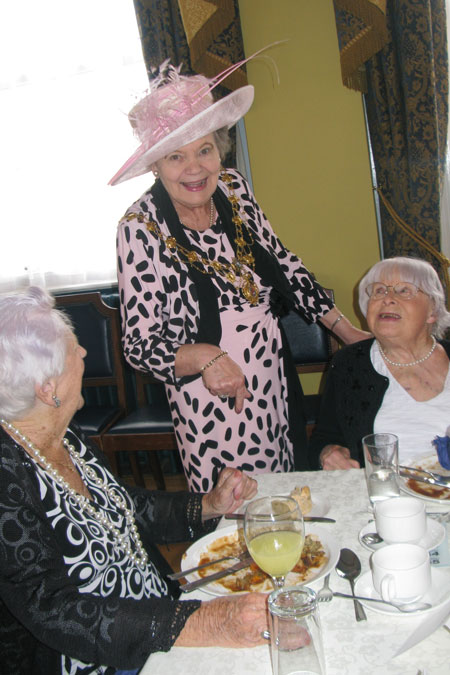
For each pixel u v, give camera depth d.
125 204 3.72
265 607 0.97
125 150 3.67
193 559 1.24
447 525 1.21
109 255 3.78
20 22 3.60
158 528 1.45
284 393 2.08
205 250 1.95
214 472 1.98
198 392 1.92
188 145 1.77
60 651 1.06
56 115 3.68
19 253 3.84
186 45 3.26
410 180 3.20
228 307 1.95
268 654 0.95
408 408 1.77
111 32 3.55
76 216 3.76
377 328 1.73
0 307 1.16
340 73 3.34
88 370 3.34
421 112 3.08
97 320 3.32
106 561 1.21
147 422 3.12
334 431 1.87
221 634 0.98
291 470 2.11
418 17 2.99
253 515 1.06
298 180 3.48
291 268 2.10
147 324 1.85
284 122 3.43
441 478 1.40
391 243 3.33
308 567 1.14
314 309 2.12
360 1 2.96
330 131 3.40
